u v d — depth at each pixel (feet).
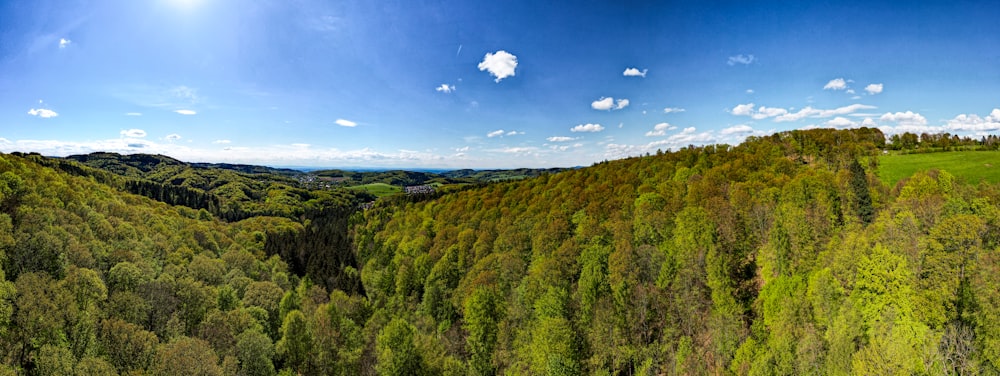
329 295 368.27
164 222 425.28
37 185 339.36
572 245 303.89
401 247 455.22
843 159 396.37
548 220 386.73
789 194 285.23
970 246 162.20
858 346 144.97
